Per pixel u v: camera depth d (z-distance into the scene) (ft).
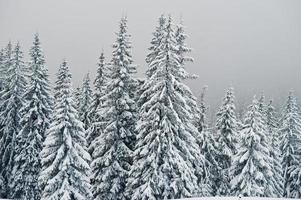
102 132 107.34
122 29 107.34
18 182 119.14
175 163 93.35
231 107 139.44
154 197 90.58
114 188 98.94
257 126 124.57
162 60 96.78
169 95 98.73
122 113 103.86
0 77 151.84
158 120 93.25
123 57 105.50
